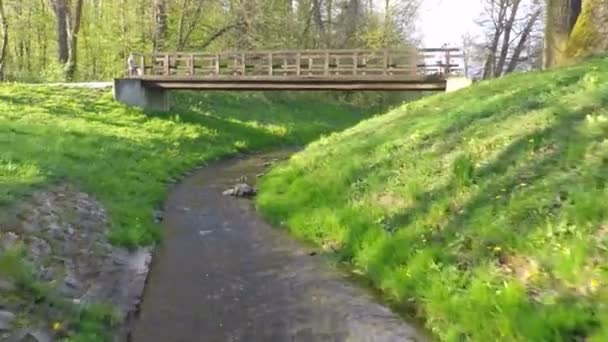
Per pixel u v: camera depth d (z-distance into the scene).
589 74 13.04
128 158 18.02
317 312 8.22
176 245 11.47
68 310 7.30
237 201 15.34
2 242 8.06
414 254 8.88
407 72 25.22
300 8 49.12
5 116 20.41
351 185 12.88
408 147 13.38
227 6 41.44
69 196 11.48
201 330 7.73
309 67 26.75
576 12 20.05
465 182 10.14
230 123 30.12
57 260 8.56
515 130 11.13
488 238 8.22
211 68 28.92
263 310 8.35
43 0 46.44
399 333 7.43
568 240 7.20
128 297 8.59
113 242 10.37
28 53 48.50
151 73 30.78
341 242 10.71
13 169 11.85
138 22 39.69
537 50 56.56
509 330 6.41
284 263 10.28
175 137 24.03
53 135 18.00
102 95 28.97
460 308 7.19
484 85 18.23
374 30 48.69
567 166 8.84
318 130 34.59
